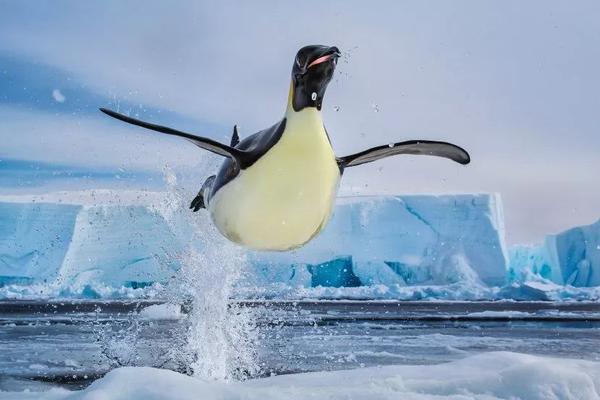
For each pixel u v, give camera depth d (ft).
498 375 19.15
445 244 182.70
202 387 17.44
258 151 18.51
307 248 179.01
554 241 183.52
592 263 174.40
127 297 169.37
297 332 57.57
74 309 118.21
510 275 201.16
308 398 16.84
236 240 20.36
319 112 17.92
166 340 41.91
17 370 29.89
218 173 20.95
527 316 94.22
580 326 70.08
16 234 171.63
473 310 124.88
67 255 172.76
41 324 67.15
